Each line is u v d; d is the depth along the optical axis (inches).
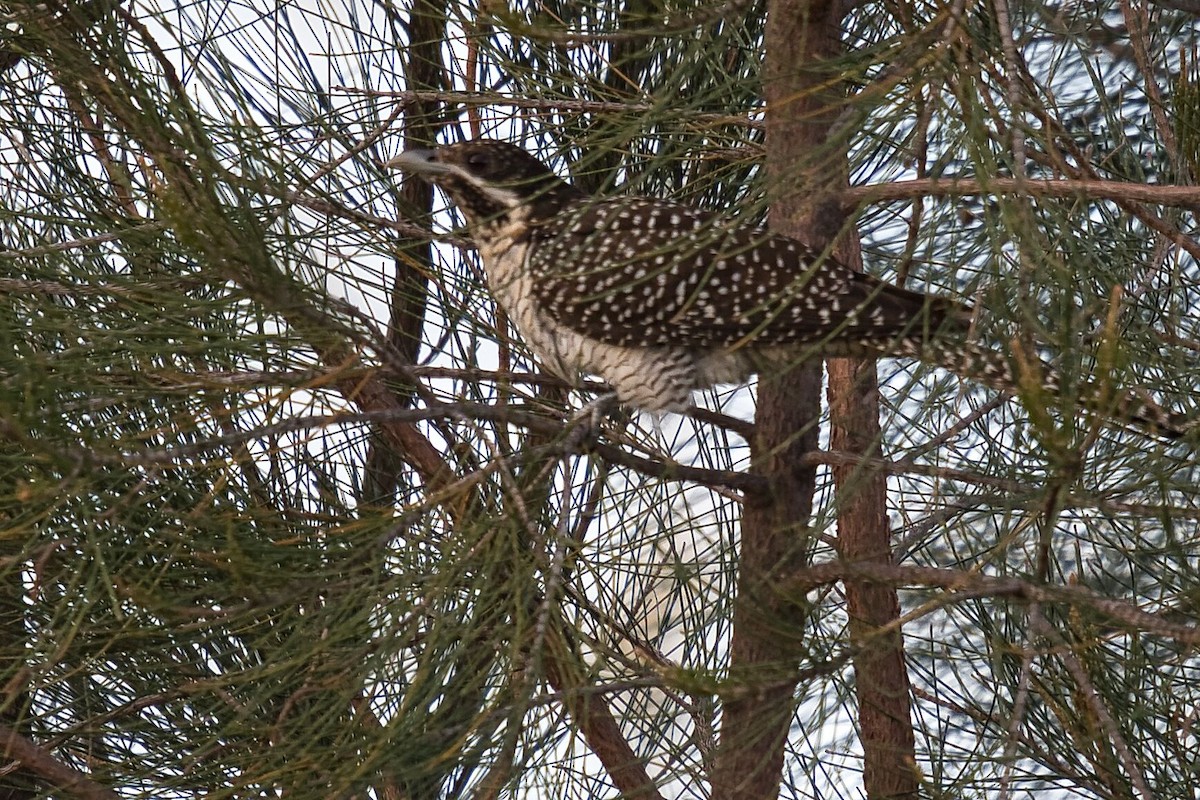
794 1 233.6
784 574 265.3
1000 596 207.0
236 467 224.1
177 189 193.8
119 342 212.8
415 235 296.8
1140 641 244.1
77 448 179.6
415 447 279.7
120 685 247.1
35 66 234.2
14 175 254.2
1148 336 254.8
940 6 193.2
